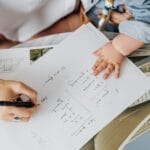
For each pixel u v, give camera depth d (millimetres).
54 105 629
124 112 625
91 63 663
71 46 678
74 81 648
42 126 616
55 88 643
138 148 605
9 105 603
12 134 613
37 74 657
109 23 730
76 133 609
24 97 625
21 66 667
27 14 772
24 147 604
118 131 612
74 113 623
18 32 804
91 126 613
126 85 642
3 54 678
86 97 634
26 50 680
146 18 703
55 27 791
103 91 638
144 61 672
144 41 687
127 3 709
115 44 678
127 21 711
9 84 627
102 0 752
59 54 672
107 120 615
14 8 751
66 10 784
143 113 625
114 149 602
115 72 653
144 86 641
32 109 612
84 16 769
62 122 617
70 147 600
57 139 606
